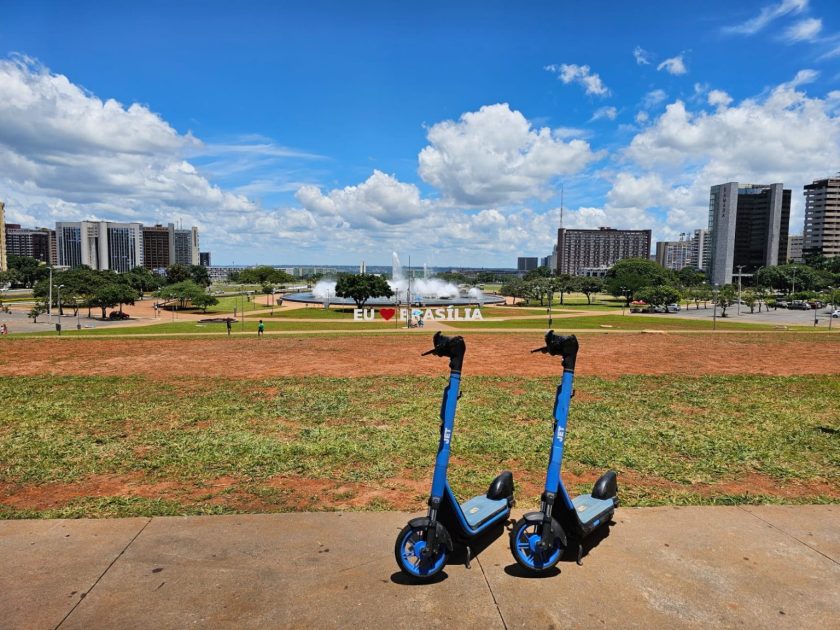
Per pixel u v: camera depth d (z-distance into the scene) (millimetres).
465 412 13617
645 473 8633
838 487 7957
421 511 6730
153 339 38594
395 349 31359
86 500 7289
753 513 6656
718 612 4527
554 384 18312
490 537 6023
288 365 24172
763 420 12633
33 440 10766
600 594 4801
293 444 10344
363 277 82750
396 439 10750
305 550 5570
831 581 5023
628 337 40000
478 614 4484
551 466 5277
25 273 141375
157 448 10117
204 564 5254
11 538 5820
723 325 56469
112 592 4742
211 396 15992
